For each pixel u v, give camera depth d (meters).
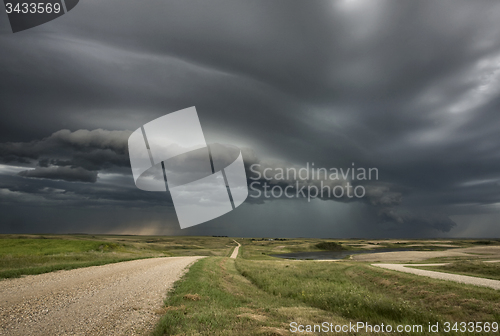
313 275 26.58
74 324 8.23
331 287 18.45
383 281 21.84
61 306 10.05
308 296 15.57
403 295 17.67
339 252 126.69
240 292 16.20
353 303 13.10
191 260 33.69
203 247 139.25
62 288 13.12
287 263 38.94
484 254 71.75
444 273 25.42
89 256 31.70
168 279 16.89
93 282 15.11
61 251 40.31
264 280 21.69
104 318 8.83
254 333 7.82
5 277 15.75
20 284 13.78
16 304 10.02
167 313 9.29
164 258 37.19
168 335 7.61
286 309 11.56
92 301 10.89
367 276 24.91
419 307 13.16
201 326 8.27
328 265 34.69
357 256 85.00
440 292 16.06
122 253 43.22
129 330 7.84
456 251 86.38
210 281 17.14
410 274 22.69
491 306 12.61
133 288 13.77
